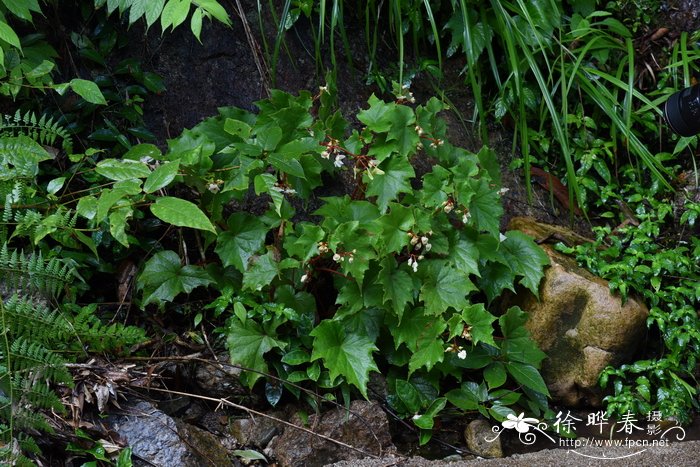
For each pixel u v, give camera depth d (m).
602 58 3.73
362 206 3.33
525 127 3.60
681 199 3.68
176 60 3.49
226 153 3.30
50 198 3.15
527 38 3.67
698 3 3.78
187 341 3.33
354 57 3.65
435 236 3.34
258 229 3.31
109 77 3.42
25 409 2.94
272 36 3.58
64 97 3.38
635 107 3.77
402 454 3.29
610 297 3.40
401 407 3.33
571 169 3.57
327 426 3.24
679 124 3.40
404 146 3.36
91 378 3.11
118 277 3.36
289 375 3.27
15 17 3.35
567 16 3.77
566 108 3.61
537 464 3.12
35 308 3.05
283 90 3.57
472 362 3.36
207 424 3.24
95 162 3.31
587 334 3.40
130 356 3.26
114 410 3.11
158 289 3.28
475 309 3.28
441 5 3.71
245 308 3.32
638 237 3.59
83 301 3.34
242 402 3.29
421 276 3.33
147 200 3.35
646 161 3.63
